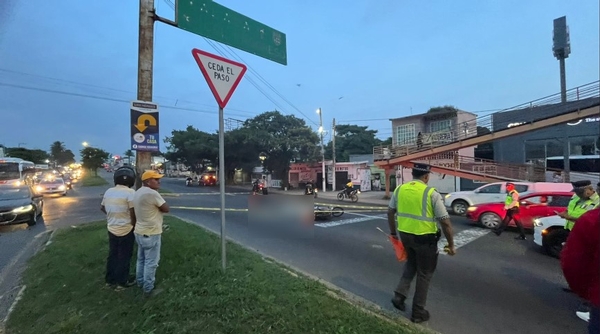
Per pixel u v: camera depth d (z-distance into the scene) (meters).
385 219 12.20
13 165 24.78
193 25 5.24
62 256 5.90
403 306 4.08
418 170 3.94
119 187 4.55
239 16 5.84
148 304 3.72
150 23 5.77
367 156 39.56
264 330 3.09
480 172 20.75
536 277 5.64
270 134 37.28
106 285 4.38
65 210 14.13
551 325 3.87
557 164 21.62
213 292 3.83
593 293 2.05
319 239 8.29
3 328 3.56
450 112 27.55
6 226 10.33
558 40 18.75
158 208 4.13
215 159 41.72
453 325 3.83
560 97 16.23
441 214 3.65
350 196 21.67
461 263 6.46
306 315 3.38
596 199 5.69
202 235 7.13
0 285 5.05
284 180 38.91
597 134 20.67
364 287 5.00
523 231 8.94
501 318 4.04
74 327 3.38
